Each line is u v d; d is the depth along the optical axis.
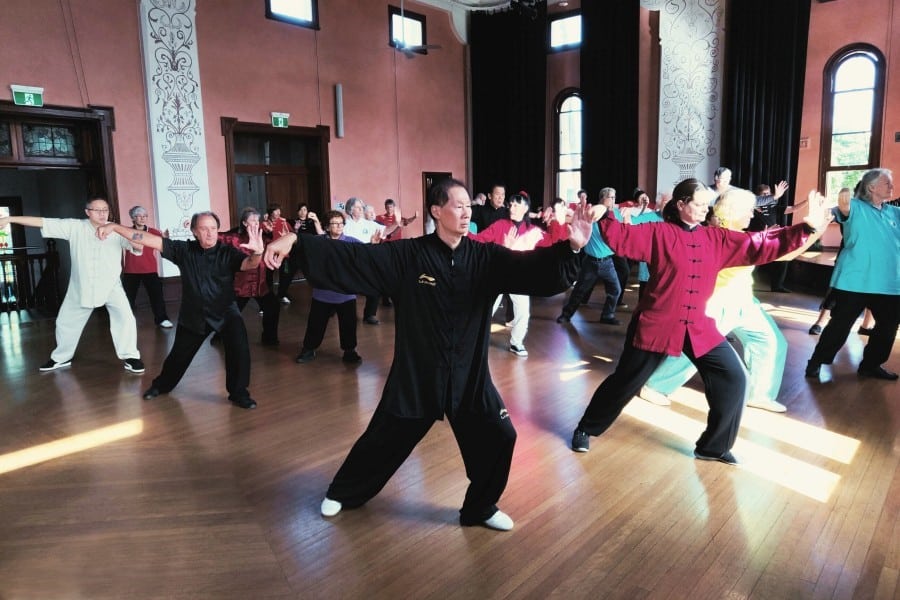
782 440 3.26
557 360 5.00
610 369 4.73
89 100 7.74
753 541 2.31
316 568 2.19
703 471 2.92
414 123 11.55
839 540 2.31
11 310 7.74
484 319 2.19
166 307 8.09
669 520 2.48
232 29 8.97
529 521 2.49
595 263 6.23
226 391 4.34
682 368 3.75
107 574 2.17
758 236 2.70
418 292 2.12
